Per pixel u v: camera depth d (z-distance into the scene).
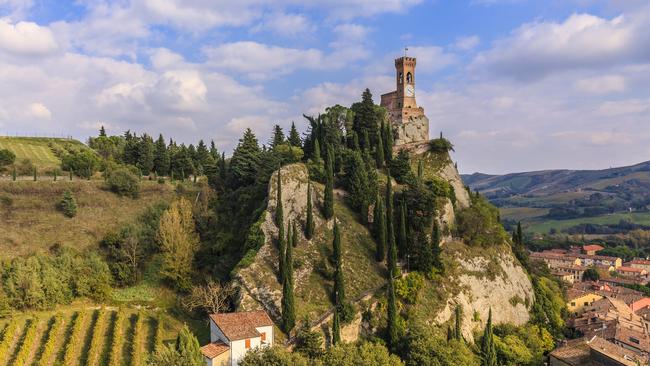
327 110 147.62
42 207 108.69
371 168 116.50
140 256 103.00
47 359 73.75
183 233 102.56
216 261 103.62
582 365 90.38
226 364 72.06
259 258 94.88
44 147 157.62
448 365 75.44
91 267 95.81
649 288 184.38
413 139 156.00
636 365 86.62
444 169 138.25
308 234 101.00
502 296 109.81
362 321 88.31
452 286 101.62
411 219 107.75
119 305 92.81
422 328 83.19
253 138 129.00
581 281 196.88
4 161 123.88
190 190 127.31
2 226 100.25
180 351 65.94
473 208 127.38
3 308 83.44
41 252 96.00
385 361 71.25
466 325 98.12
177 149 160.00
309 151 132.88
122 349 78.75
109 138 179.75
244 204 113.56
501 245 120.19
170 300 96.81
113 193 120.19
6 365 71.69
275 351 68.44
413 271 98.94
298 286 91.38
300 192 107.69
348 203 112.19
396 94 170.12
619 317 122.88
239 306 87.50
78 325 81.69
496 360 89.62
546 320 116.50
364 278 96.31
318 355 76.31
